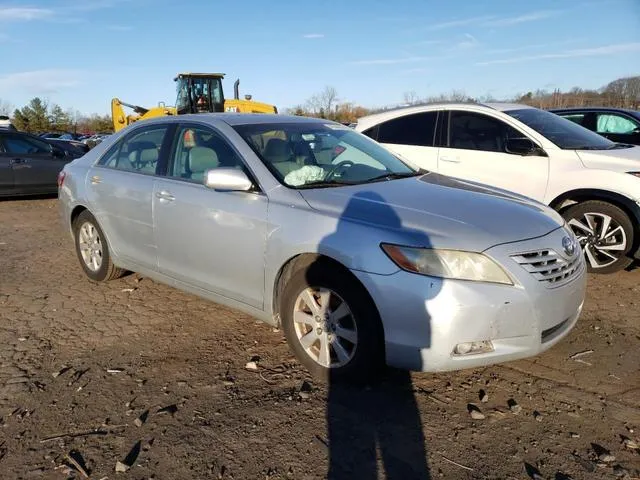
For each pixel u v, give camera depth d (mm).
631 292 4840
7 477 2477
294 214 3316
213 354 3693
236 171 3500
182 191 3980
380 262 2918
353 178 3838
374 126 7113
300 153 3914
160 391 3213
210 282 3879
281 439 2746
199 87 17703
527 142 5793
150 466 2553
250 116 4312
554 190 5531
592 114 9758
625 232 5156
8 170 10242
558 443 2703
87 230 5141
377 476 2477
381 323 2992
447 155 6344
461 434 2779
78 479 2467
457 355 2857
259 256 3475
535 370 3430
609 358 3584
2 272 5609
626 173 5145
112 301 4703
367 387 3221
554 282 3031
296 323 3373
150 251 4336
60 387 3256
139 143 4641
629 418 2906
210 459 2600
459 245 2871
